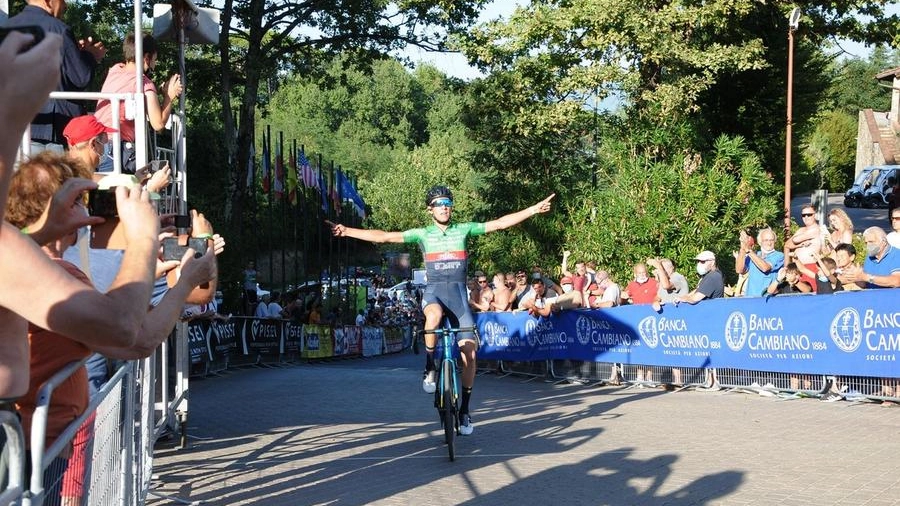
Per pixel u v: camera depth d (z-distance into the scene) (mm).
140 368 5535
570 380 14914
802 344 10531
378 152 76250
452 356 8055
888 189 46406
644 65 22031
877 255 10102
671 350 12688
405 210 56656
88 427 3006
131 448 4379
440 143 59906
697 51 21672
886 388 9695
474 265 25406
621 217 19547
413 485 6555
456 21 26219
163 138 9359
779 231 20953
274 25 28062
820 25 25156
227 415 10891
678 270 19141
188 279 3219
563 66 23203
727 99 27578
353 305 36281
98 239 4531
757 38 22875
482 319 17578
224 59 27000
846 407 9641
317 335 26141
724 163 20438
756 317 11164
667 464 6902
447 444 7742
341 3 27328
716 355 11859
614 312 13805
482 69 24109
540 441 8375
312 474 7066
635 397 11844
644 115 21172
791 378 10828
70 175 3086
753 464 6762
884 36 24719
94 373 4000
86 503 3010
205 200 28891
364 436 9062
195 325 17172
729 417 9352
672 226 19078
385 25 28062
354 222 38906
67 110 6637
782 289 11484
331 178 31156
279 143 25953
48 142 6633
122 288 2369
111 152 6867
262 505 6008
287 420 10375
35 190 2977
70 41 6488
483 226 8484
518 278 17469
